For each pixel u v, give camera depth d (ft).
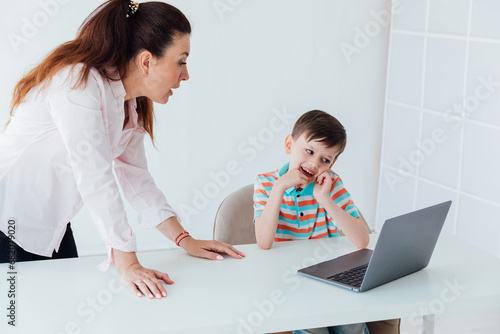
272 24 10.81
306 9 10.95
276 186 5.74
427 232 5.14
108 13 4.99
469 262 5.61
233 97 10.88
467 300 4.86
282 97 11.19
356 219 5.91
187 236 5.73
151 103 5.79
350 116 11.76
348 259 5.55
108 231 4.95
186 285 4.97
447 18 10.27
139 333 4.19
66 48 5.04
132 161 5.90
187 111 10.66
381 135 12.05
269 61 10.95
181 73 5.26
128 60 5.08
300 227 6.27
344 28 11.28
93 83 4.91
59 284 4.95
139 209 5.88
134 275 4.91
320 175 5.87
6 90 9.53
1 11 9.27
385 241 4.72
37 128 5.16
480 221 9.91
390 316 4.70
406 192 11.53
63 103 4.81
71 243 6.20
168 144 10.68
